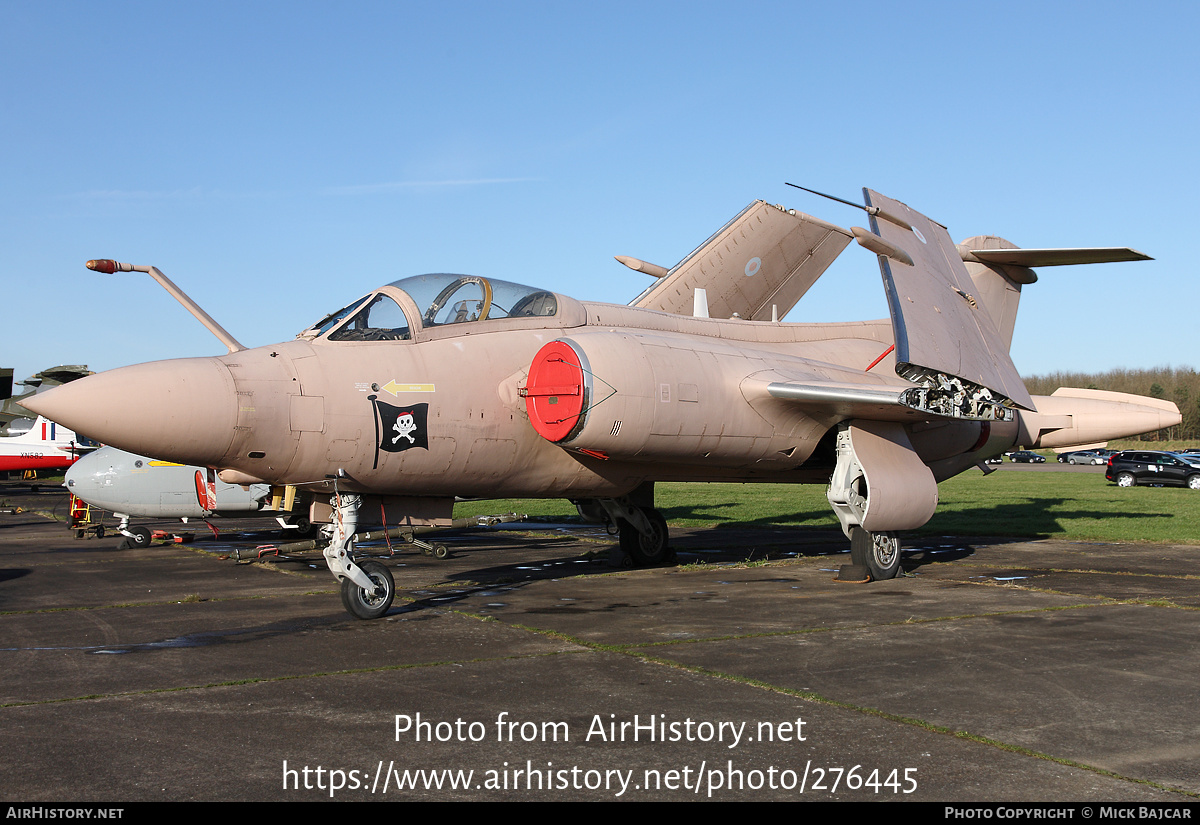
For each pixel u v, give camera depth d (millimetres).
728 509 25250
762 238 15078
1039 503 26078
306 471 8227
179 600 9594
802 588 10156
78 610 8977
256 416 7746
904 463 10758
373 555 14359
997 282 14477
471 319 9516
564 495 10648
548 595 9703
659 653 6707
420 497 9711
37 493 34281
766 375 9984
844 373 11586
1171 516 21172
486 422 9117
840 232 15992
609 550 13023
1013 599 9266
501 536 17969
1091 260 12406
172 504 15695
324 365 8328
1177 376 125875
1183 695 5551
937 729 4863
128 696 5547
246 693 5613
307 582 11125
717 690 5645
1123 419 14461
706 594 9719
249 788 4043
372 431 8375
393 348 8820
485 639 7262
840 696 5500
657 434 9164
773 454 10406
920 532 17375
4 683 5898
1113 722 4996
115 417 7195
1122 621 8000
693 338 10484
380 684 5820
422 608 8867
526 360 9523
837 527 19672
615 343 9086
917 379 9977
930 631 7547
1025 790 4016
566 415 8750
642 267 16250
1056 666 6289
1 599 9766
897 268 9953
